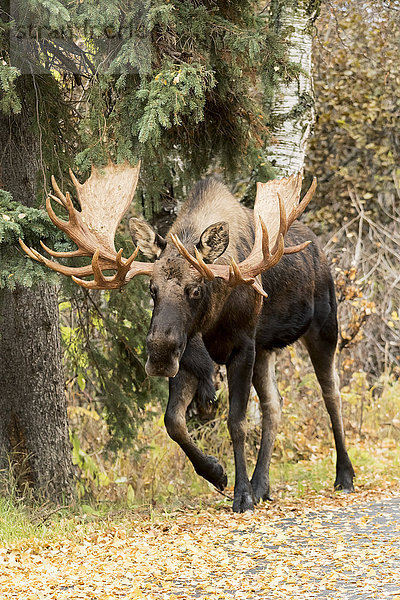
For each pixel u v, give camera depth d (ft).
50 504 38.63
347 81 78.79
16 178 39.22
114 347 45.37
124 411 45.29
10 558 28.58
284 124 49.93
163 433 50.83
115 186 35.68
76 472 46.73
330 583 24.71
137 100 35.01
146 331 44.78
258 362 41.73
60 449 40.47
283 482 46.83
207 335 37.09
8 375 39.75
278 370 64.23
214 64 37.58
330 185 81.46
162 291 33.47
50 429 40.22
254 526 33.22
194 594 24.41
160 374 32.53
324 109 79.92
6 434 39.86
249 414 51.60
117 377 45.44
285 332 41.78
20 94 37.99
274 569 26.30
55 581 25.72
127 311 44.27
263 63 38.19
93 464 46.96
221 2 38.68
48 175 38.42
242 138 42.27
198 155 43.52
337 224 81.56
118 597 24.25
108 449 45.70
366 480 46.39
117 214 35.22
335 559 27.48
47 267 33.94
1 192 33.88
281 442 53.88
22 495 39.17
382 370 76.79
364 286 75.36
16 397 39.83
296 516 35.14
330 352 44.27
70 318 50.16
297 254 42.34
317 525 32.42
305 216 81.76
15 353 39.70
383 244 77.15
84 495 43.27
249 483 36.99
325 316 44.14
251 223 39.34
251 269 34.94
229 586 24.93
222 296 35.47
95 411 53.67
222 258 36.14
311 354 44.52
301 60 49.52
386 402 67.56
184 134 42.34
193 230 35.99
